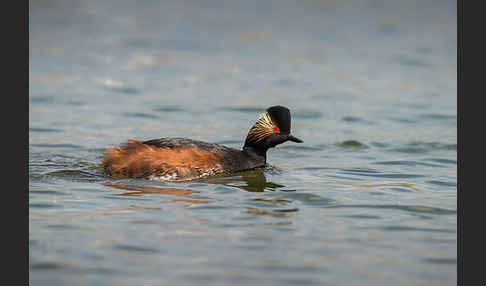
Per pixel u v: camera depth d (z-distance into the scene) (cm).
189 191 1220
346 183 1321
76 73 2497
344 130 1897
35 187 1218
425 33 3316
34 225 1005
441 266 880
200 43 3012
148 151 1309
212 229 1004
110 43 2928
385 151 1658
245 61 2783
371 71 2689
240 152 1455
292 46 3034
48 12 3338
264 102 2220
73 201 1133
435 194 1241
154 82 2444
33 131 1770
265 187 1272
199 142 1407
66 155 1522
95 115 1986
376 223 1055
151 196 1177
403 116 2066
